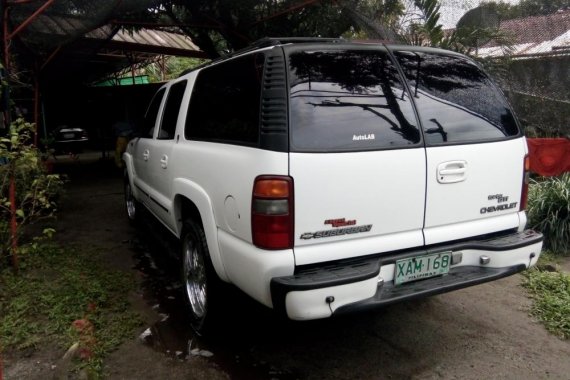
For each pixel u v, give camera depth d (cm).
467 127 291
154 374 279
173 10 856
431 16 605
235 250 259
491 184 295
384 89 271
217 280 301
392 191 260
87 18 657
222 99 305
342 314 234
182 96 388
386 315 356
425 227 274
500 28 650
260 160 240
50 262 454
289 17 786
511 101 626
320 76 256
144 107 1354
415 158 265
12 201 418
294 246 238
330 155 242
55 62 834
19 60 737
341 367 288
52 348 303
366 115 260
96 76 1678
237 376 278
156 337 322
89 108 1462
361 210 252
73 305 357
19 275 418
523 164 311
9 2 456
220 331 316
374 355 301
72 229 594
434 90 288
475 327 338
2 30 479
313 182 239
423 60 293
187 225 333
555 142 529
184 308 366
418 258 268
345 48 269
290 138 237
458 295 392
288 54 254
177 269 448
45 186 490
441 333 330
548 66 641
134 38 1216
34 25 661
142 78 1941
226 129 291
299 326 338
